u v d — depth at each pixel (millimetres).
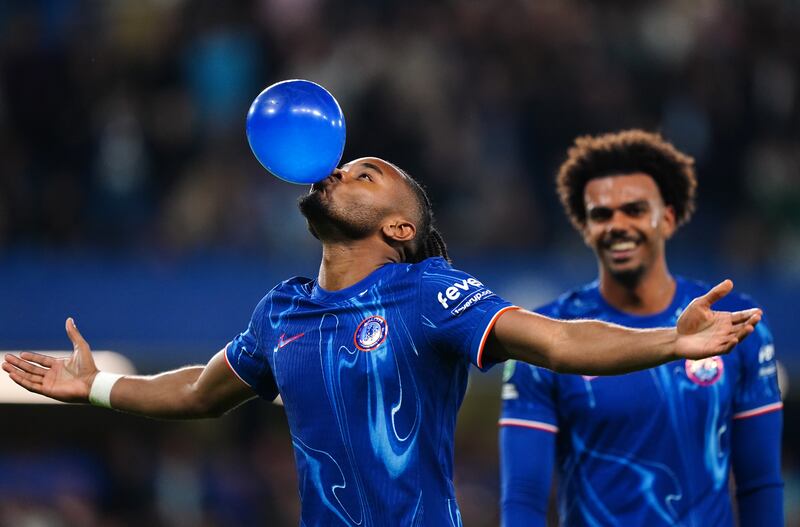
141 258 30266
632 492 14945
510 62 38031
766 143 38562
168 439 31719
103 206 35125
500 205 35219
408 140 35844
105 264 29812
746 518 15250
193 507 31219
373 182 12258
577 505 15273
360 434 11484
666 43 40188
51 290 29625
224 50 37688
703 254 35250
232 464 32125
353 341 11594
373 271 12078
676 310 15750
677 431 14914
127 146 36156
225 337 29688
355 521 11555
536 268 30422
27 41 36438
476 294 11383
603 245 15836
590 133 37719
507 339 11102
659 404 14922
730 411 15188
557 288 30297
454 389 11828
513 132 37281
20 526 29891
